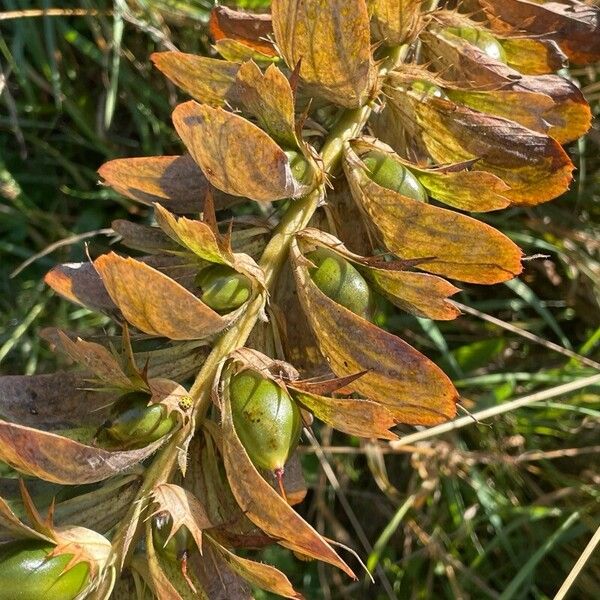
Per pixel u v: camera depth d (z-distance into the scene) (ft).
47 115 2.10
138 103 2.03
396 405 1.00
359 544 1.87
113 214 2.08
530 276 2.02
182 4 1.95
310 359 1.12
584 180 1.99
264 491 0.87
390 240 1.07
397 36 1.15
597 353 1.96
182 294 0.88
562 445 1.88
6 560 0.83
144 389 0.92
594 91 1.91
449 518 1.83
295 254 1.03
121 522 0.91
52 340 1.10
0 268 2.03
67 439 0.82
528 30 1.32
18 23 2.01
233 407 0.93
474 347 1.94
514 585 1.68
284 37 1.04
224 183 0.96
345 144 1.10
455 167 1.07
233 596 0.94
